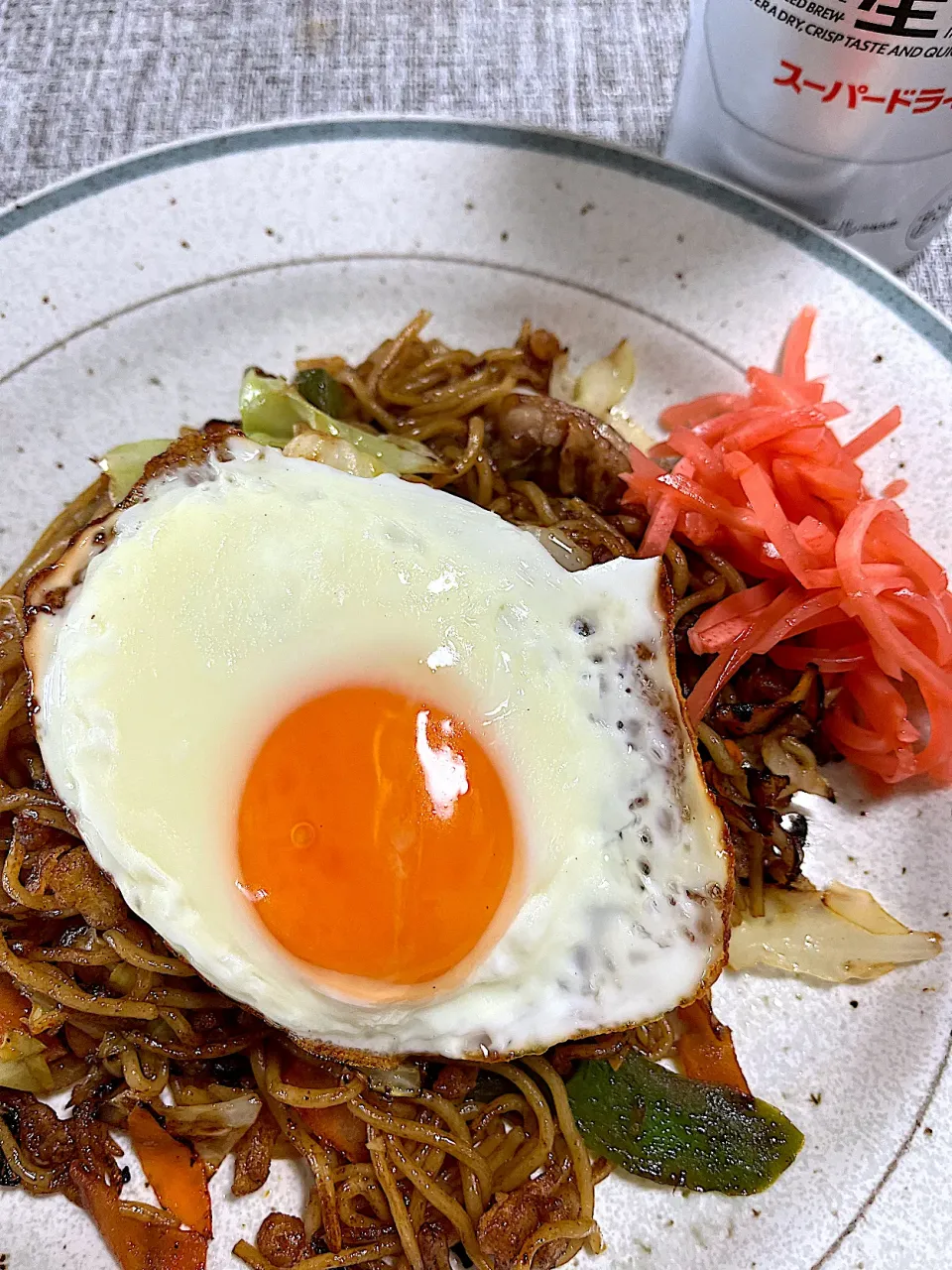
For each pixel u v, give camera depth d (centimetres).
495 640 15
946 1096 15
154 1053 16
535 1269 15
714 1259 15
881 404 19
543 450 19
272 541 15
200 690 14
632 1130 15
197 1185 15
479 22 24
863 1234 14
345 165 20
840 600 17
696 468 18
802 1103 16
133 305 19
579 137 20
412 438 19
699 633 17
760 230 19
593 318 20
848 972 16
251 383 19
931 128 17
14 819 16
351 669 14
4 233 19
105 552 15
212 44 24
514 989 14
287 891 14
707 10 17
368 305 20
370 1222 15
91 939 15
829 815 17
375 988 14
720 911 15
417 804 14
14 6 24
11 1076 15
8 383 19
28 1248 15
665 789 15
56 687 14
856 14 15
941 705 16
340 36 24
